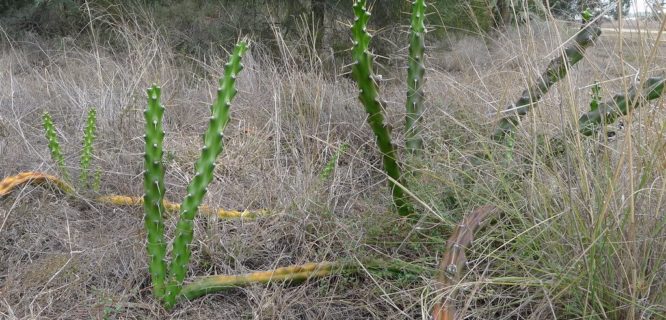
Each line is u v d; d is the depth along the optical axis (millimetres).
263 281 1865
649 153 1617
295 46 4027
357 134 2900
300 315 1791
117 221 2193
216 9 5109
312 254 2023
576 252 1558
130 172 2492
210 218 2094
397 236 2037
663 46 1975
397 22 4777
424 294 1707
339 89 3381
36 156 2604
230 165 2617
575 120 1657
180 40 4895
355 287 1863
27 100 3326
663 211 1590
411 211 2062
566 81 1834
